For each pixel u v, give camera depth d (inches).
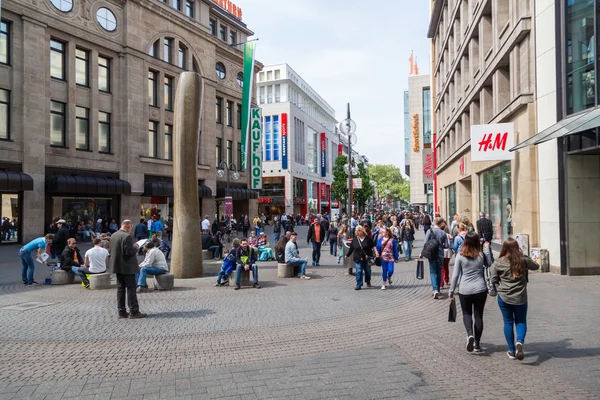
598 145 436.5
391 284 479.2
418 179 2593.5
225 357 237.1
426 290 446.0
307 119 3097.9
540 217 543.5
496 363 220.1
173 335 282.8
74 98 1098.7
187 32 1462.8
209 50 1571.1
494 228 786.8
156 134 1352.1
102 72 1194.0
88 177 1092.5
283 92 3036.4
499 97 697.6
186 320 322.7
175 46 1408.7
